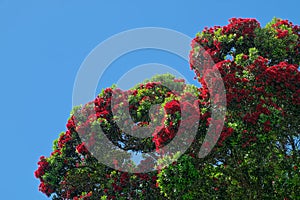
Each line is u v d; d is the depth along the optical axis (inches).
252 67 665.0
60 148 798.5
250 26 757.9
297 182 663.8
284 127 659.4
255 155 652.1
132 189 744.3
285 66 663.1
